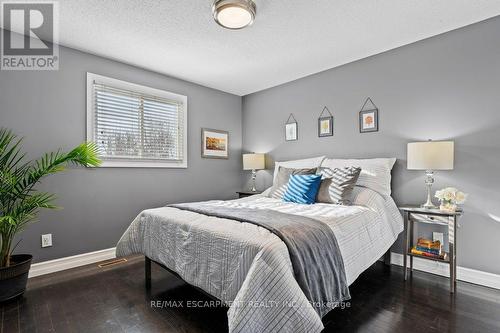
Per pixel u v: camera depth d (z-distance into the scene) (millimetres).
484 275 2221
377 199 2459
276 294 1218
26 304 1931
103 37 2502
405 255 2355
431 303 1912
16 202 2223
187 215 2006
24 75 2428
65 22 2244
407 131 2680
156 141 3389
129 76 3139
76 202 2707
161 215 2090
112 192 2967
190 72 3424
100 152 2885
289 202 2693
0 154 1993
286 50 2809
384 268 2602
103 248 2885
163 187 3436
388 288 2156
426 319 1707
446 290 2123
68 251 2650
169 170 3504
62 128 2627
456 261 2320
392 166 2727
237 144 4441
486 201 2229
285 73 3480
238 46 2711
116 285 2246
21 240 2391
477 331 1578
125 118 3102
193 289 2166
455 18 2217
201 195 3891
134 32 2414
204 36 2502
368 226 2098
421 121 2586
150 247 2121
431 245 2301
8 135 2146
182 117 3670
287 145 3826
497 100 2180
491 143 2209
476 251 2275
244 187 4457
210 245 1589
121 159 3062
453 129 2396
